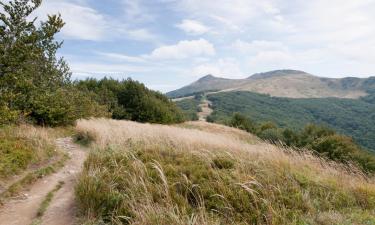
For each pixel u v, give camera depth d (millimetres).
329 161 9875
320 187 6906
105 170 5887
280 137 28125
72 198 5777
